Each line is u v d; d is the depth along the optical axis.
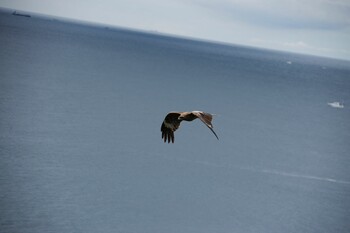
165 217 57.78
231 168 79.88
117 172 69.19
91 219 54.06
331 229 61.88
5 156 68.38
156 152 81.44
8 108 95.38
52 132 83.12
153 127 98.44
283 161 89.06
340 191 76.94
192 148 87.56
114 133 89.12
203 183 70.31
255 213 63.06
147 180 67.81
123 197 61.09
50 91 119.31
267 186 73.88
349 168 91.25
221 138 98.88
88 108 106.75
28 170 64.44
